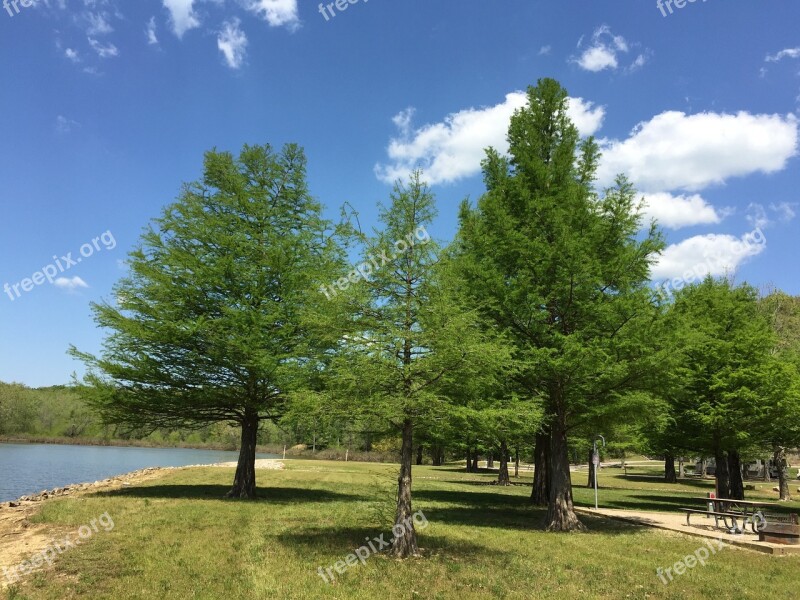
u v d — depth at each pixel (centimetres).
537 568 913
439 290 990
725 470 2314
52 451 5569
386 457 6300
